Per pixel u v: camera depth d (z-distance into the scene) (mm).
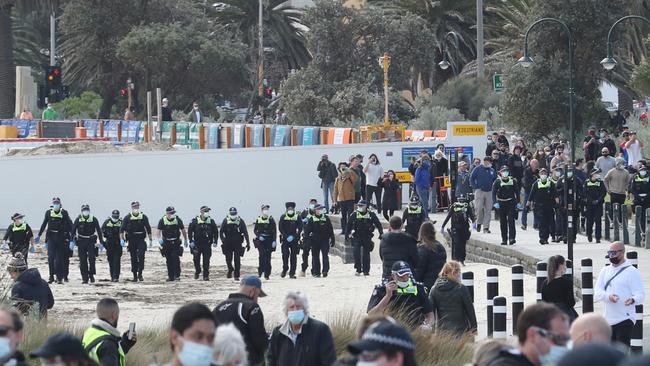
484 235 113875
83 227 108562
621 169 106250
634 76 163625
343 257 125062
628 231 105000
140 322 81188
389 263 62688
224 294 99812
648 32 187250
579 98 164875
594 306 71312
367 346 23094
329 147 163125
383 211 135875
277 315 77625
